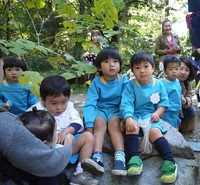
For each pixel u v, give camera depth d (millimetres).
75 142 2105
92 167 1945
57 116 2137
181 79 3355
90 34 2588
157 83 2332
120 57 2350
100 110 2363
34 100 2805
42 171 1217
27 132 1185
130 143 2096
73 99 6145
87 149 2072
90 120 2244
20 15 3152
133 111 2244
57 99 2037
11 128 1131
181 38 9828
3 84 2701
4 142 1108
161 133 2148
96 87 2383
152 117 2184
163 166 1992
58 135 2039
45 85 2027
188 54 9375
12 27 2668
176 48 5188
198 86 4832
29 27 3961
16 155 1133
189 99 3439
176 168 1995
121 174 1968
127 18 6621
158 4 9578
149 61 2225
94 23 2344
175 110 2924
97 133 2207
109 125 2268
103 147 2234
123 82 2424
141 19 2602
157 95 2271
